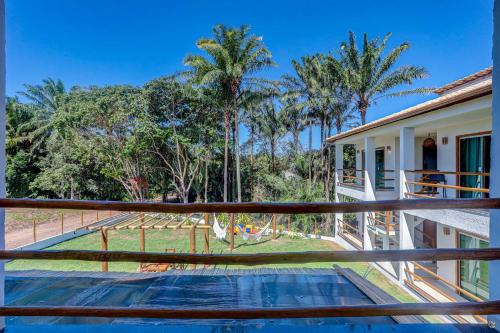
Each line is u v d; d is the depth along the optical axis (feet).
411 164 26.73
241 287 9.91
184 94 68.59
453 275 25.38
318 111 71.05
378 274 30.83
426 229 33.22
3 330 4.98
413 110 23.16
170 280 10.49
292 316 4.75
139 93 68.64
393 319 6.84
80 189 76.18
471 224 19.84
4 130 4.86
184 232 55.98
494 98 4.97
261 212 4.71
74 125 65.00
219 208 4.75
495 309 4.58
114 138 67.97
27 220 62.28
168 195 90.17
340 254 4.69
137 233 55.26
